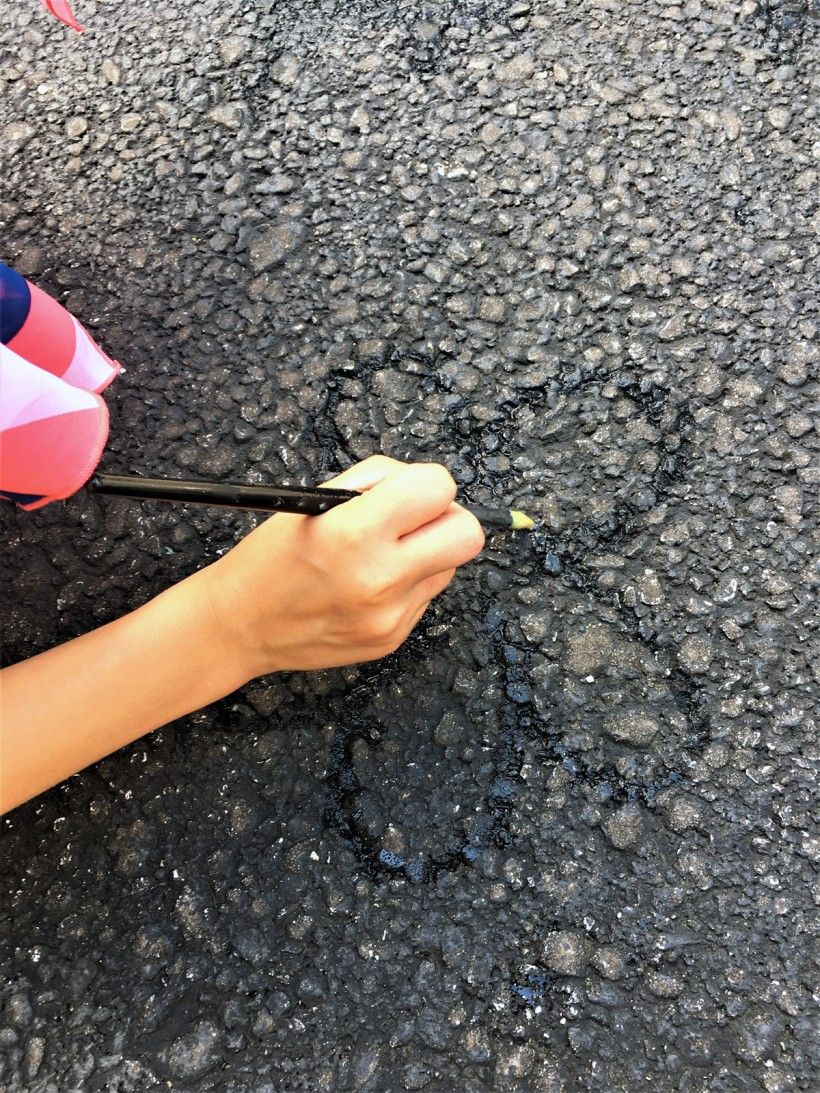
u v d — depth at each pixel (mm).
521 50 413
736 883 335
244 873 345
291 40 425
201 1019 333
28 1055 333
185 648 312
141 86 427
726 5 412
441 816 346
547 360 381
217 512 375
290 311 395
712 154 397
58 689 303
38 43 438
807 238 386
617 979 329
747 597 356
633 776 345
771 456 367
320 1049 329
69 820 351
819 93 401
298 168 410
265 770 352
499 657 356
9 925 344
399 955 335
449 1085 323
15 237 412
